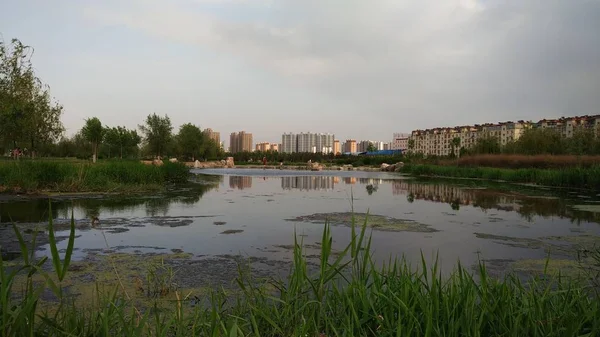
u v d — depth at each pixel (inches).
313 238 270.5
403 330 92.9
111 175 627.5
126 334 88.4
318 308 106.0
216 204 456.1
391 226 322.0
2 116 573.3
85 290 158.2
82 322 93.3
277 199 518.9
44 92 719.1
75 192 526.6
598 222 352.2
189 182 843.4
